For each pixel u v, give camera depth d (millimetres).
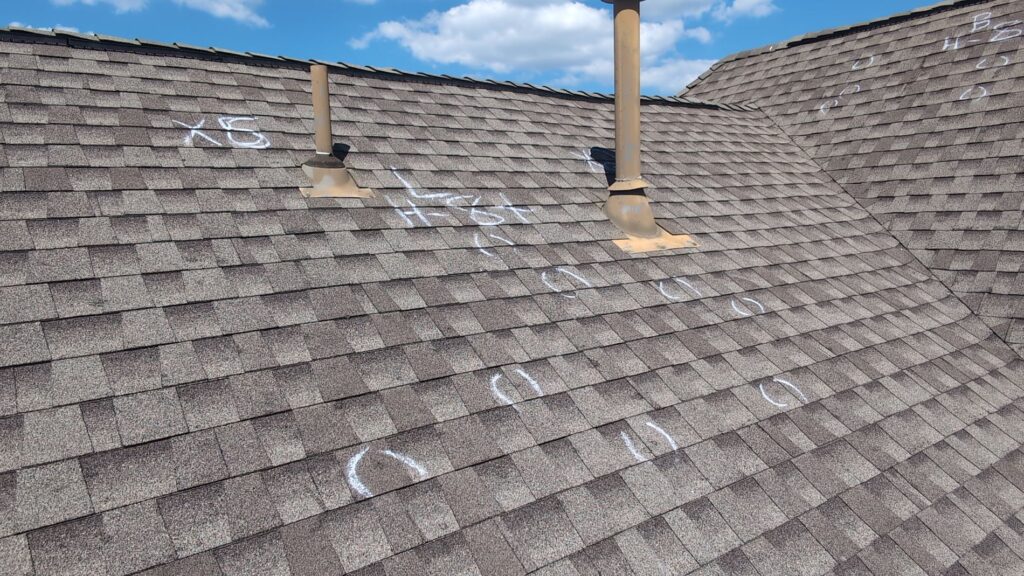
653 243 7684
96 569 3250
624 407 5273
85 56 7156
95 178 5656
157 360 4332
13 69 6559
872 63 12680
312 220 6117
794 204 9891
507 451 4582
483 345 5391
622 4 7520
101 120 6363
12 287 4473
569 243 7172
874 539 4848
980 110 10273
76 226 5125
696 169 9992
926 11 12672
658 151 10195
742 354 6324
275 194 6270
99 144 6055
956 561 4875
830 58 13594
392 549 3785
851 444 5641
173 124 6688
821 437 5609
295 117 7574
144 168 5973
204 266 5180
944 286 8648
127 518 3484
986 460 5953
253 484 3840
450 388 4906
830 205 10188
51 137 5922
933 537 5008
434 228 6629
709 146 11031
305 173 6660
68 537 3322
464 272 6172
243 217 5840
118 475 3646
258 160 6633
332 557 3641
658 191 8938
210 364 4434
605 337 5957
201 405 4156
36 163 5586
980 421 6438
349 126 7816
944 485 5520
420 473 4234
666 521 4492
